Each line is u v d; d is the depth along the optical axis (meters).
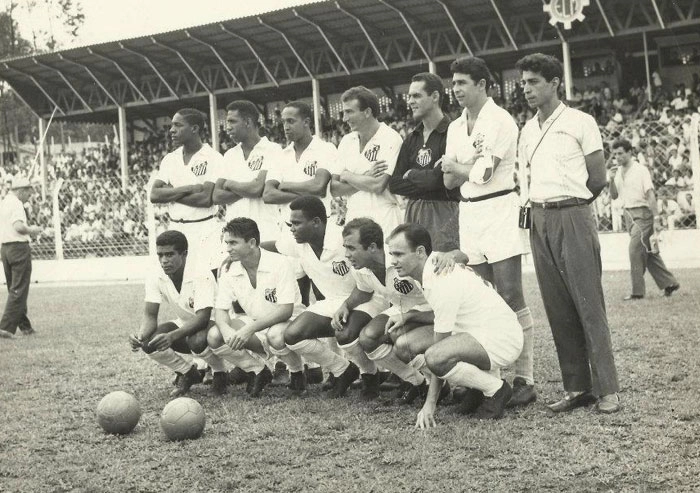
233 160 7.39
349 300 5.82
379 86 29.88
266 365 6.34
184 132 7.46
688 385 5.51
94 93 31.23
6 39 43.06
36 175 33.09
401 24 24.50
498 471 4.07
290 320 6.19
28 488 4.25
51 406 6.14
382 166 6.25
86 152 38.16
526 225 5.36
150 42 26.22
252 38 25.84
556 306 5.25
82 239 20.77
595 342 5.04
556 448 4.38
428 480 3.99
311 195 6.61
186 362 6.43
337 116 30.89
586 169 5.16
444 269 5.07
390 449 4.54
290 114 6.85
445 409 5.45
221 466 4.42
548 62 5.12
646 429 4.59
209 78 28.72
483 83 5.50
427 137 6.07
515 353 5.20
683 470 3.91
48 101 31.56
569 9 20.56
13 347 9.40
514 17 23.30
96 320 11.55
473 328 5.16
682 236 14.90
